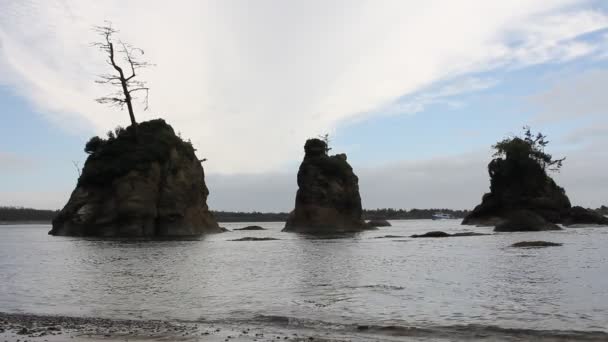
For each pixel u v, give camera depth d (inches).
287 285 980.6
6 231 5039.4
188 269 1266.0
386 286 946.7
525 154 4323.3
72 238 2731.3
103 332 585.9
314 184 3937.0
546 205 4215.1
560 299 791.1
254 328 611.2
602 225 4065.0
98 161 3038.9
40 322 650.8
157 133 3189.0
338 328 608.7
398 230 4222.4
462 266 1290.6
